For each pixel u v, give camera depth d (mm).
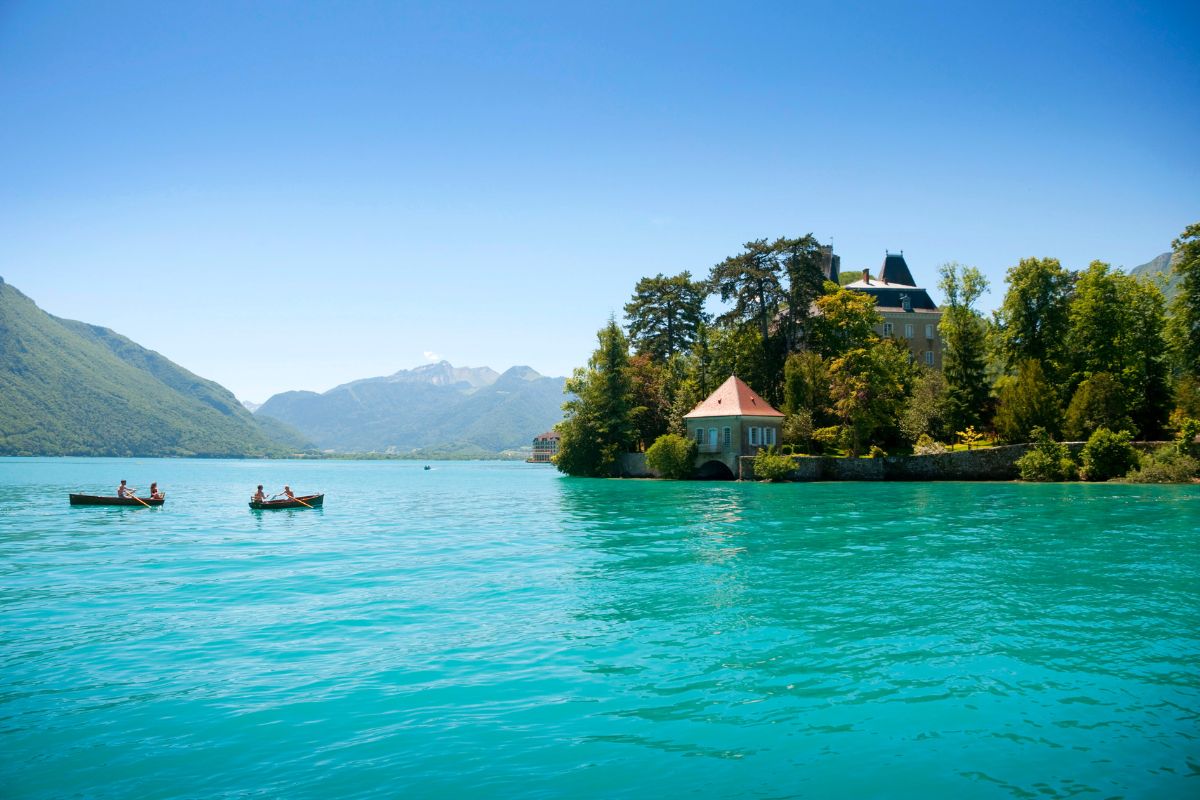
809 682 12484
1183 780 9102
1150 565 22484
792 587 19875
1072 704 11477
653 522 36125
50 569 23922
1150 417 66250
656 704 11562
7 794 8875
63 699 11922
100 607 18297
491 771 9391
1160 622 16016
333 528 36188
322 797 8773
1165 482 53719
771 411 74750
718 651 14195
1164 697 11742
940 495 48719
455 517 41594
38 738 10445
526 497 58531
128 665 13609
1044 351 76125
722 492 55969
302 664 13578
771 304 86250
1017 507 39656
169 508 49406
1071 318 74875
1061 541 27406
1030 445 60844
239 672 13180
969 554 24828
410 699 11805
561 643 14773
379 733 10539
